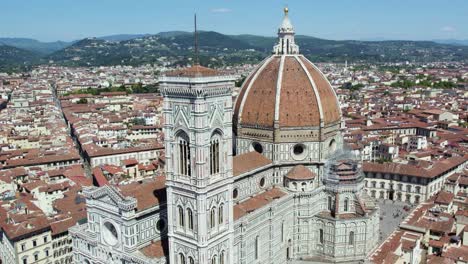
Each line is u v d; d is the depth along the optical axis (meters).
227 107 103.56
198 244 102.44
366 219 142.75
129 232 111.00
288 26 159.50
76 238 128.62
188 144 100.69
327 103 156.00
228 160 106.75
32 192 190.38
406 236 139.38
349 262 144.38
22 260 140.88
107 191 113.88
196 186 99.81
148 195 117.88
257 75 159.12
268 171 149.00
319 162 150.88
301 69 156.12
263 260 134.25
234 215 124.44
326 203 148.75
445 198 171.00
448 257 124.69
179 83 96.31
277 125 147.75
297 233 148.00
